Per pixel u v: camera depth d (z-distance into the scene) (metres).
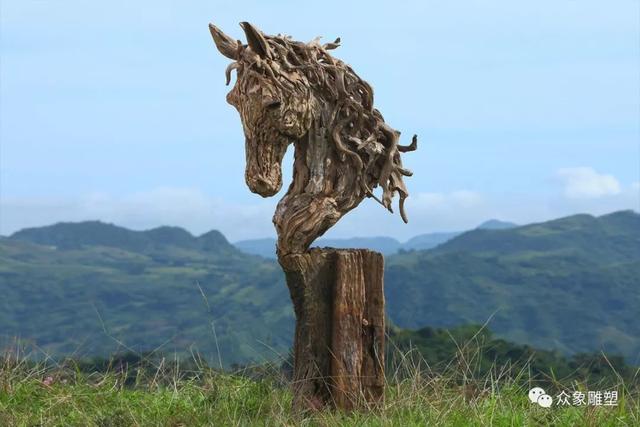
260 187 8.66
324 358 8.76
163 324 162.88
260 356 10.23
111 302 194.75
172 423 8.99
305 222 8.65
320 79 8.74
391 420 8.11
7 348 10.91
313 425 8.33
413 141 9.10
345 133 8.87
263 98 8.44
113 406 9.84
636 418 8.41
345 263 8.67
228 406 9.34
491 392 9.20
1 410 9.48
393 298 155.75
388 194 9.02
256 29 8.44
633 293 158.75
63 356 10.91
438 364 9.56
